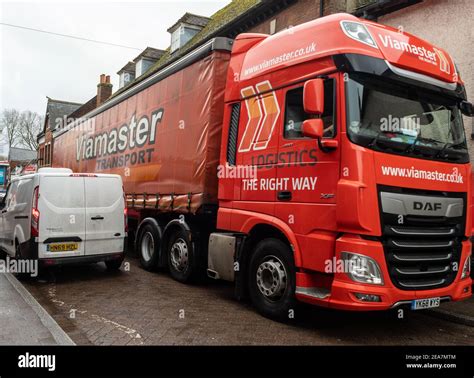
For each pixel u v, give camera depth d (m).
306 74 5.11
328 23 5.00
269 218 5.40
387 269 4.43
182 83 7.72
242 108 6.15
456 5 8.51
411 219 4.61
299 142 5.08
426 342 4.94
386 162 4.53
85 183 7.73
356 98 4.60
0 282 7.45
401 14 9.66
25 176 8.20
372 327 5.43
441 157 5.02
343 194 4.44
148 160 8.91
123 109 10.53
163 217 8.59
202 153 6.84
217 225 6.40
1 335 4.75
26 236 7.32
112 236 7.94
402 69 4.92
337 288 4.45
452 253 5.03
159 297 6.51
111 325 5.15
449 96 5.35
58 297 6.45
